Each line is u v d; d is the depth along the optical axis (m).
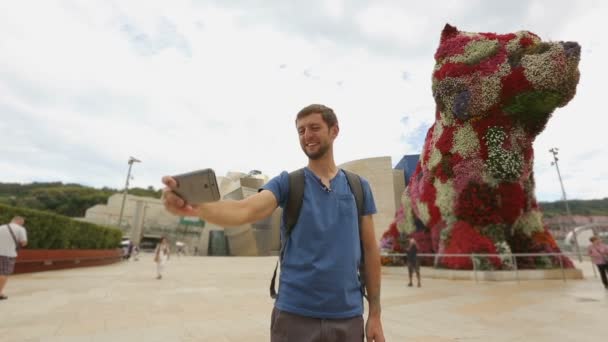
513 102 10.92
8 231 7.43
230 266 21.03
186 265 22.05
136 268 18.88
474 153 11.51
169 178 1.04
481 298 7.93
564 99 10.38
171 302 7.39
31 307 6.64
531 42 11.07
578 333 4.83
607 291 8.87
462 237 11.68
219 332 4.82
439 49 12.66
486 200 11.41
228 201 1.30
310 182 1.66
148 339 4.44
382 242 16.38
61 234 16.02
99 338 4.47
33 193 85.06
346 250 1.55
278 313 1.52
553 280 11.16
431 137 14.22
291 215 1.58
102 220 58.00
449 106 12.12
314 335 1.44
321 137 1.71
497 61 11.10
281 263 1.61
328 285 1.48
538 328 5.11
